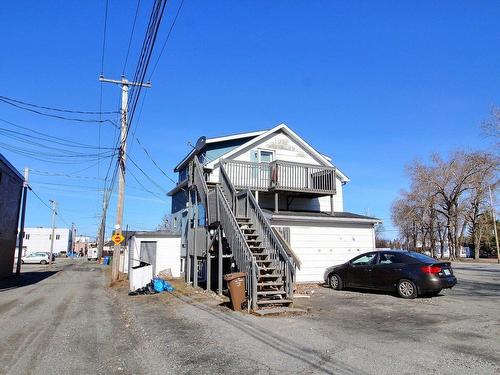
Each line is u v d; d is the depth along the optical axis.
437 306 10.90
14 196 28.30
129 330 8.73
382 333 7.86
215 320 9.40
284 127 22.78
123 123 20.56
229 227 13.06
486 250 74.12
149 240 23.88
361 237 19.05
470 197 54.75
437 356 6.24
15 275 28.70
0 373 5.78
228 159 20.95
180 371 5.74
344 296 13.04
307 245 17.91
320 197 22.23
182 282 19.28
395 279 12.75
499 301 11.70
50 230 99.19
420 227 62.31
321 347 6.85
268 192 19.77
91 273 31.34
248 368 5.80
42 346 7.34
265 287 11.57
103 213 56.91
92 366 6.07
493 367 5.68
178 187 25.20
